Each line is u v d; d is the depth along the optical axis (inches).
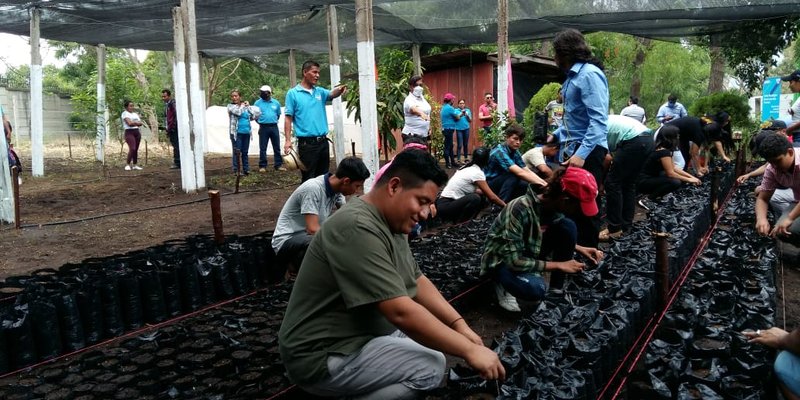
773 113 600.4
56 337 142.9
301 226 180.1
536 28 458.9
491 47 746.8
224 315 163.6
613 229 215.0
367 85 264.7
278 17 434.6
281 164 473.4
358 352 87.1
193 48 347.9
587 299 140.6
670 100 478.3
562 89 179.6
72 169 498.6
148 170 488.7
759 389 96.1
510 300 166.2
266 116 451.5
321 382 88.7
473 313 169.2
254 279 188.7
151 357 139.2
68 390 123.5
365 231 82.4
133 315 159.3
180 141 361.4
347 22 486.9
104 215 293.3
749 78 521.3
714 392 93.5
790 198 207.5
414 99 355.6
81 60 1010.7
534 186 171.9
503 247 151.3
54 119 912.9
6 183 277.6
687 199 260.2
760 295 140.5
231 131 439.8
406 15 429.4
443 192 259.6
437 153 482.3
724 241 191.5
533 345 115.5
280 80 1079.6
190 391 120.6
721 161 381.7
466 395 104.0
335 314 87.0
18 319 138.7
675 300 144.4
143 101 644.1
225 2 367.6
